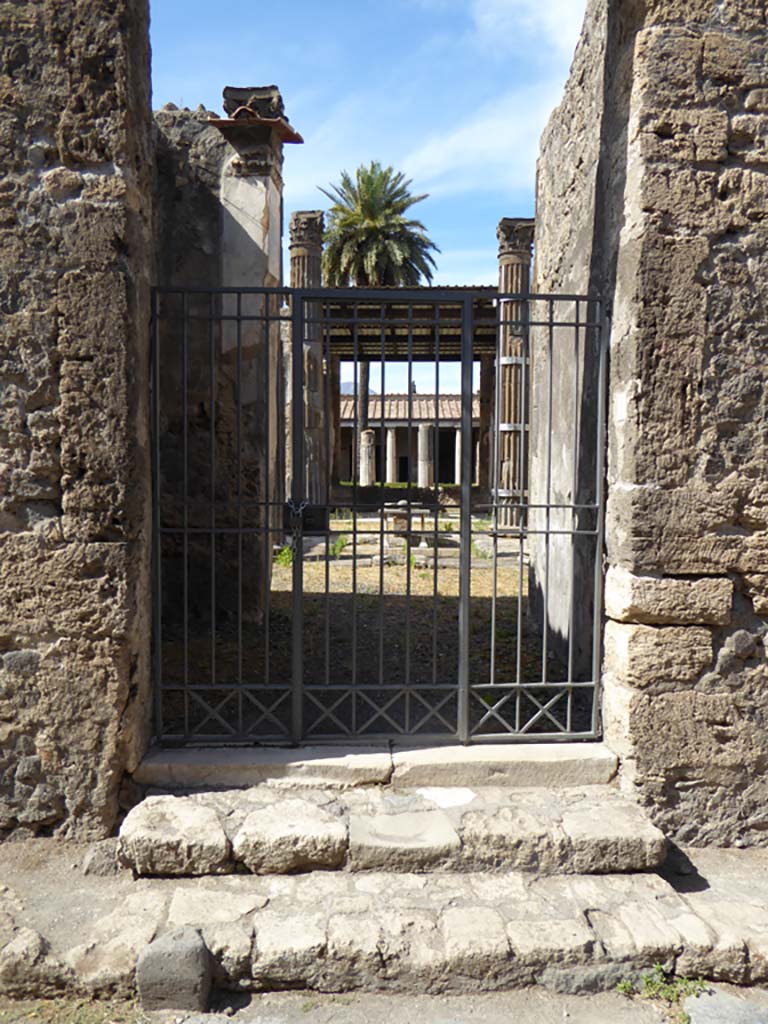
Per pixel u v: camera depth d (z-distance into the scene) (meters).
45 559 3.60
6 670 3.61
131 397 3.62
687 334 3.73
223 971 2.93
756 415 3.78
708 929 3.11
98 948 2.96
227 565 6.89
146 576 3.94
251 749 4.04
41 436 3.56
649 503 3.74
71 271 3.54
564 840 3.44
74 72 3.51
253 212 6.81
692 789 3.85
